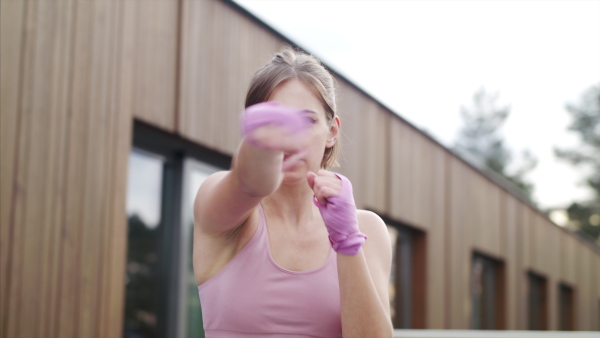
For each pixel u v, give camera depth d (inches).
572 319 547.8
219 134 171.3
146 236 159.3
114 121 137.9
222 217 46.9
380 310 48.6
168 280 164.6
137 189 156.9
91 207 131.4
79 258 128.0
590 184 1099.9
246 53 182.9
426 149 310.3
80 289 127.8
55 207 123.1
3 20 114.0
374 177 256.8
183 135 157.8
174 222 166.6
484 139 1277.1
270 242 52.3
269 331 50.4
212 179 51.7
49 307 120.6
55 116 123.8
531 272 464.8
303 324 50.7
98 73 134.2
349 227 47.4
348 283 47.6
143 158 159.3
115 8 139.0
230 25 176.2
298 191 53.3
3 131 113.3
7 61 114.5
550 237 500.7
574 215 1108.5
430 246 308.8
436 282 313.4
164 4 153.7
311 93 52.1
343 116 231.9
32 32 119.4
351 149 236.8
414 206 294.0
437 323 311.7
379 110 264.5
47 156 121.9
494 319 403.9
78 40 129.5
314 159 52.3
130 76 142.7
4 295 111.9
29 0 119.0
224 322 51.1
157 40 151.3
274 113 35.6
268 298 50.7
